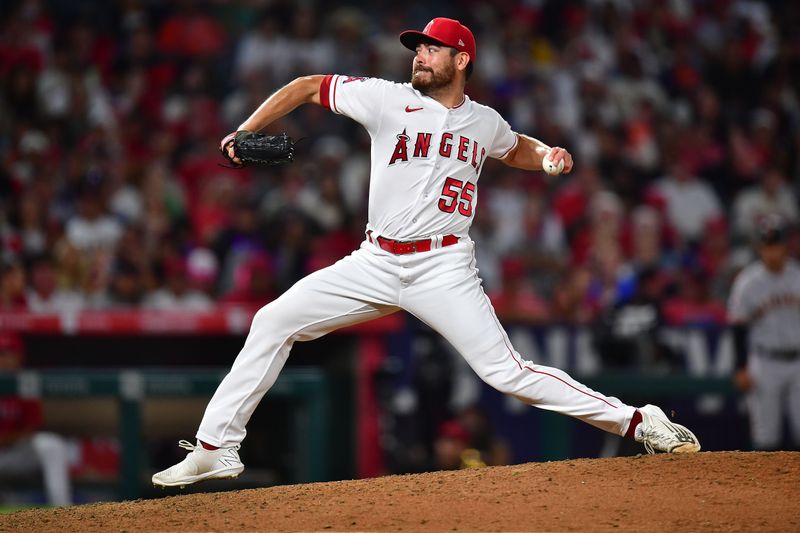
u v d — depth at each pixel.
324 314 17.66
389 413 32.09
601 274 43.06
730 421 34.06
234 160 17.25
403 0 55.31
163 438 31.28
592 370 33.25
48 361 31.33
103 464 31.66
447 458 31.78
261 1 54.84
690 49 59.84
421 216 17.17
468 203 17.56
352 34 52.62
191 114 48.03
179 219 43.66
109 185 42.47
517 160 18.64
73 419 30.89
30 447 29.67
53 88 46.84
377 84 17.31
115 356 31.88
